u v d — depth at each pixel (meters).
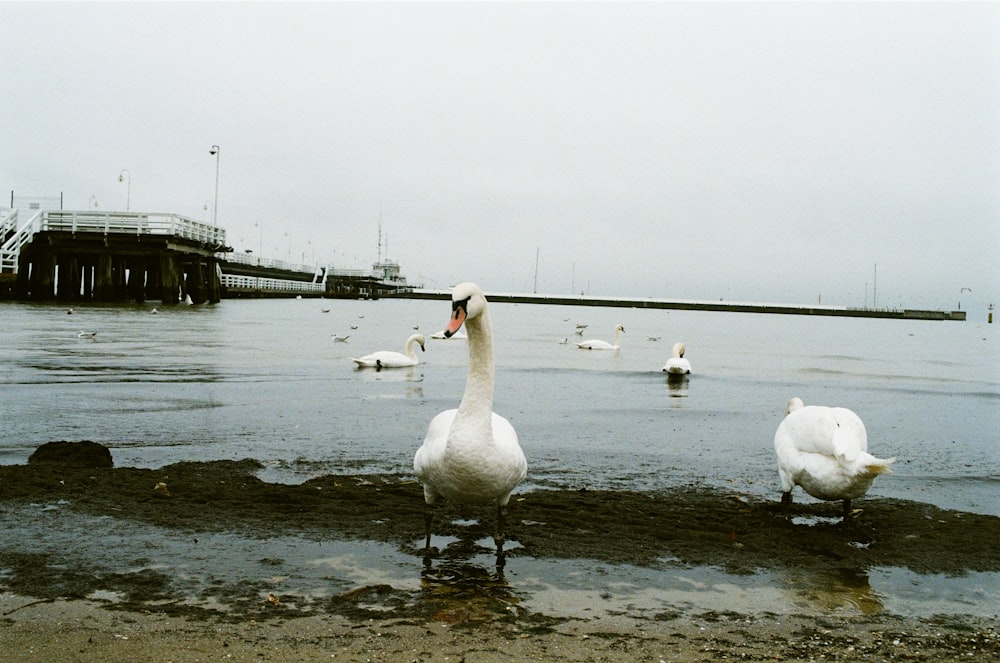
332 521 8.23
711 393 21.64
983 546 7.95
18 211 64.06
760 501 9.66
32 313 49.78
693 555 7.51
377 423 14.75
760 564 7.33
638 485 10.41
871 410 18.97
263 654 5.29
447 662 5.24
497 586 6.60
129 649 5.31
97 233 63.81
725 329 84.38
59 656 5.19
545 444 13.26
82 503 8.55
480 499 7.22
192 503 8.70
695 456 12.48
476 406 7.05
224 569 6.81
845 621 6.12
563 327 75.69
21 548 7.17
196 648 5.34
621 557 7.39
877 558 7.56
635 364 31.56
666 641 5.66
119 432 12.95
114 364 23.45
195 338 35.47
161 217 64.38
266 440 12.70
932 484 10.95
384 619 5.89
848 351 47.06
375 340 42.25
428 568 6.98
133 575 6.61
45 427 13.16
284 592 6.36
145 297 77.19
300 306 101.62
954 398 21.70
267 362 26.44
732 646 5.62
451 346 40.50
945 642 5.79
